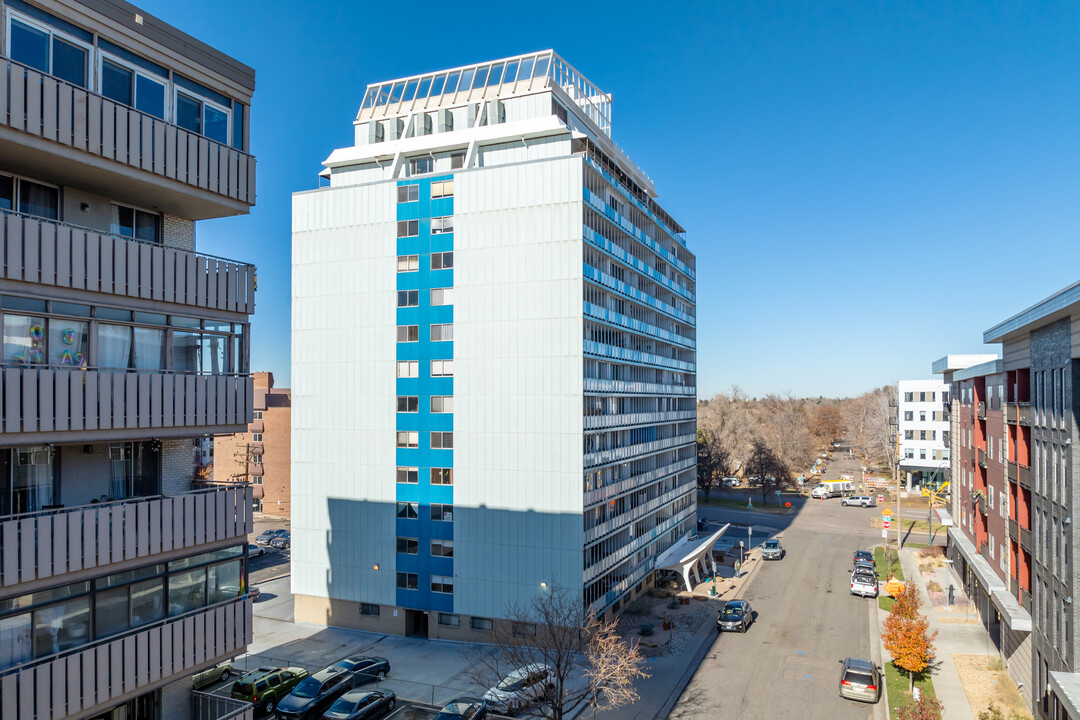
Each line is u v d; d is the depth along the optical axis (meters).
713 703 28.91
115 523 14.72
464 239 37.44
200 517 16.59
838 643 36.62
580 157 35.47
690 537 61.31
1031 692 27.11
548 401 35.59
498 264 36.75
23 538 13.12
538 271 36.03
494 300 36.72
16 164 14.15
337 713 25.67
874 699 28.58
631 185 50.06
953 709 27.83
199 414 16.41
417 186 38.53
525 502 35.75
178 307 16.27
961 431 49.53
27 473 14.70
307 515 39.91
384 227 39.06
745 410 154.62
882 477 106.69
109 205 16.52
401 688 29.97
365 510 38.69
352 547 38.88
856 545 62.84
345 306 39.69
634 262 45.88
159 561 15.88
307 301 40.53
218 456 73.56
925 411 92.19
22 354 13.41
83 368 14.32
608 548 39.81
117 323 15.02
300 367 40.50
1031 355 27.61
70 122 13.74
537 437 35.69
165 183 15.75
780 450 110.19
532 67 41.59
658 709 28.33
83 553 14.10
